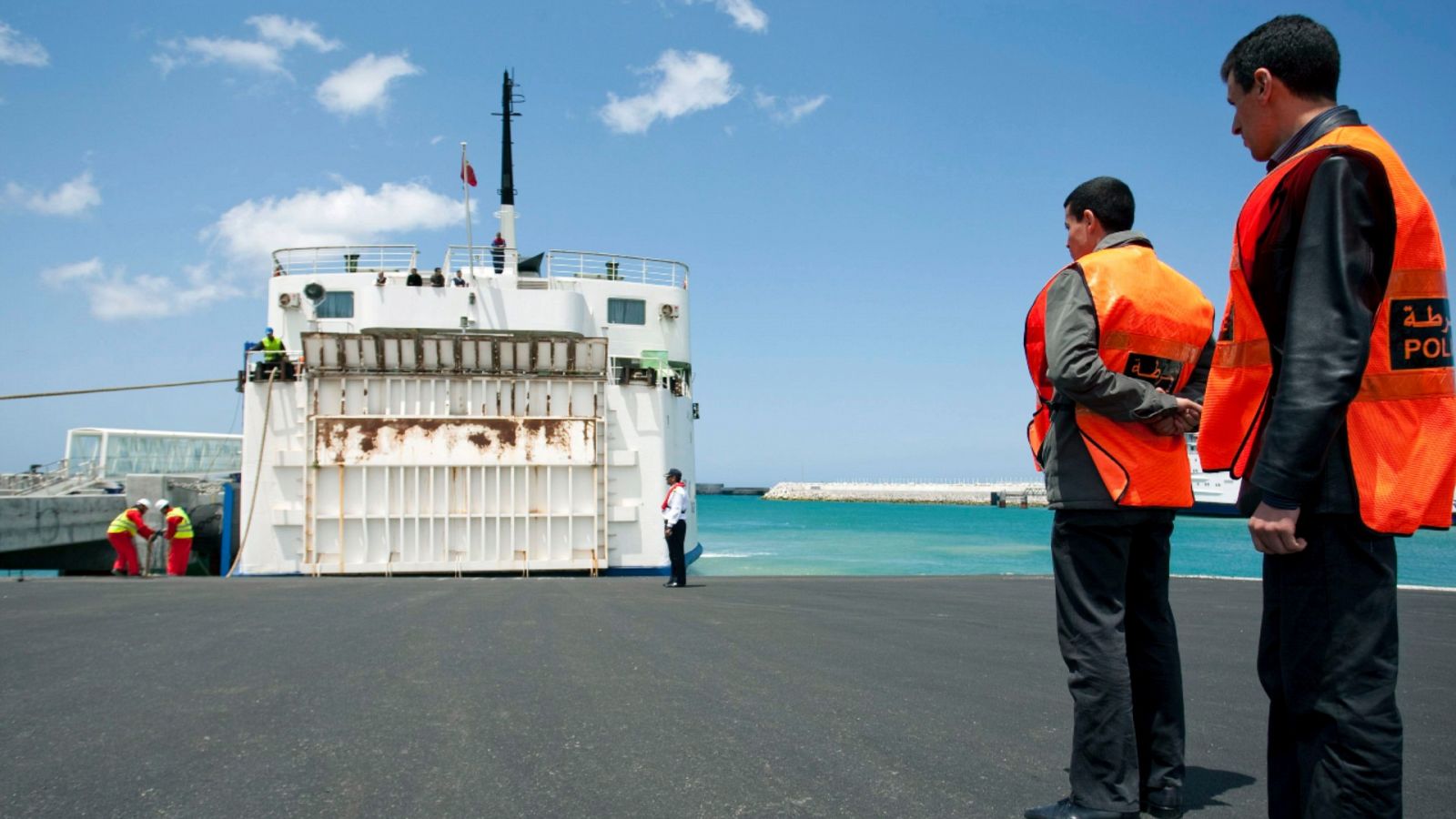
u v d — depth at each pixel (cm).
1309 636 205
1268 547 200
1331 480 198
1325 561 203
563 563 1833
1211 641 690
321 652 612
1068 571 294
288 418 1841
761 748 364
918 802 298
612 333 2366
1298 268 198
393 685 492
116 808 293
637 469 1894
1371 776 198
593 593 1150
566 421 1847
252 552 1792
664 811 290
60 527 2277
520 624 773
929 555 3350
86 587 1258
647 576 1836
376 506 1805
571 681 507
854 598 1083
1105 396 276
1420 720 419
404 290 2097
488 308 2105
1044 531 5400
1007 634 726
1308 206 199
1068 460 295
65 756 353
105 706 441
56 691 479
